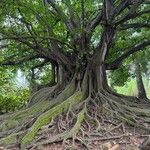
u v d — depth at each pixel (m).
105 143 11.81
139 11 17.09
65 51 16.56
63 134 11.96
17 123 13.33
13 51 18.42
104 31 15.59
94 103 14.45
